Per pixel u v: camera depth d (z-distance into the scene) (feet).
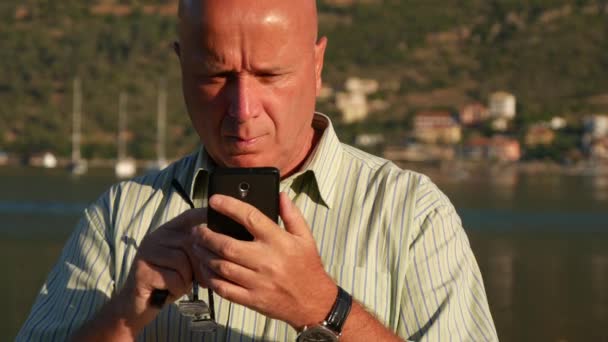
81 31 526.98
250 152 8.64
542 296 92.73
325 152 9.45
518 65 615.16
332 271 9.16
